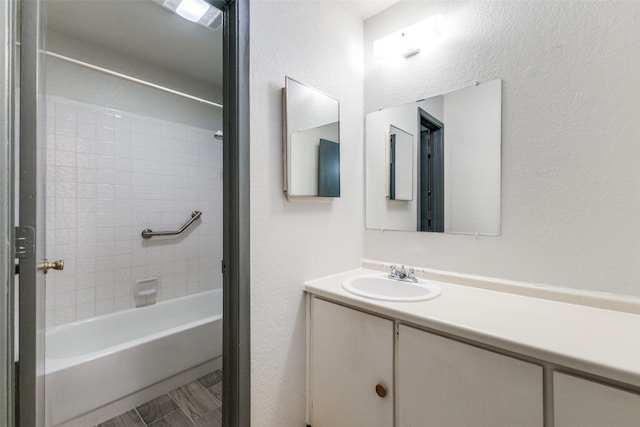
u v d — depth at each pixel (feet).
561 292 3.84
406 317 3.46
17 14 2.12
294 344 4.50
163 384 5.75
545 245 4.03
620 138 3.48
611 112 3.53
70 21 5.84
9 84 1.96
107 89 6.89
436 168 5.14
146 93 7.59
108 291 6.91
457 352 3.07
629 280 3.44
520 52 4.22
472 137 4.71
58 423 4.45
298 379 4.56
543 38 4.01
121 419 5.02
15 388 2.14
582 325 3.05
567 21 3.82
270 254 4.17
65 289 6.26
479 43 4.62
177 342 5.95
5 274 1.94
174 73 8.17
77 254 6.43
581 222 3.75
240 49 3.78
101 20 5.83
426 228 5.28
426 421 3.30
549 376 2.56
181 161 8.36
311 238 4.88
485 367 2.88
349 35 5.76
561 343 2.62
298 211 4.64
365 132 6.13
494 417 2.83
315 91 4.90
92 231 6.66
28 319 2.20
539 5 4.05
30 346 2.21
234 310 3.78
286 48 4.43
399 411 3.55
